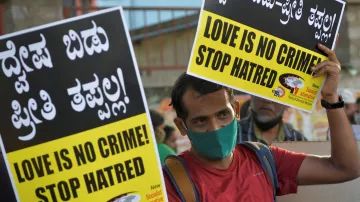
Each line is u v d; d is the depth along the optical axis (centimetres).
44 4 692
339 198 302
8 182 268
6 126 235
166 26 775
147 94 713
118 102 240
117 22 240
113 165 238
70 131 236
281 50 260
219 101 245
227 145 247
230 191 249
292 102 264
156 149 242
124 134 240
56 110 236
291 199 300
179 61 769
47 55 236
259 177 257
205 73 249
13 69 235
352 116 677
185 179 250
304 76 264
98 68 239
